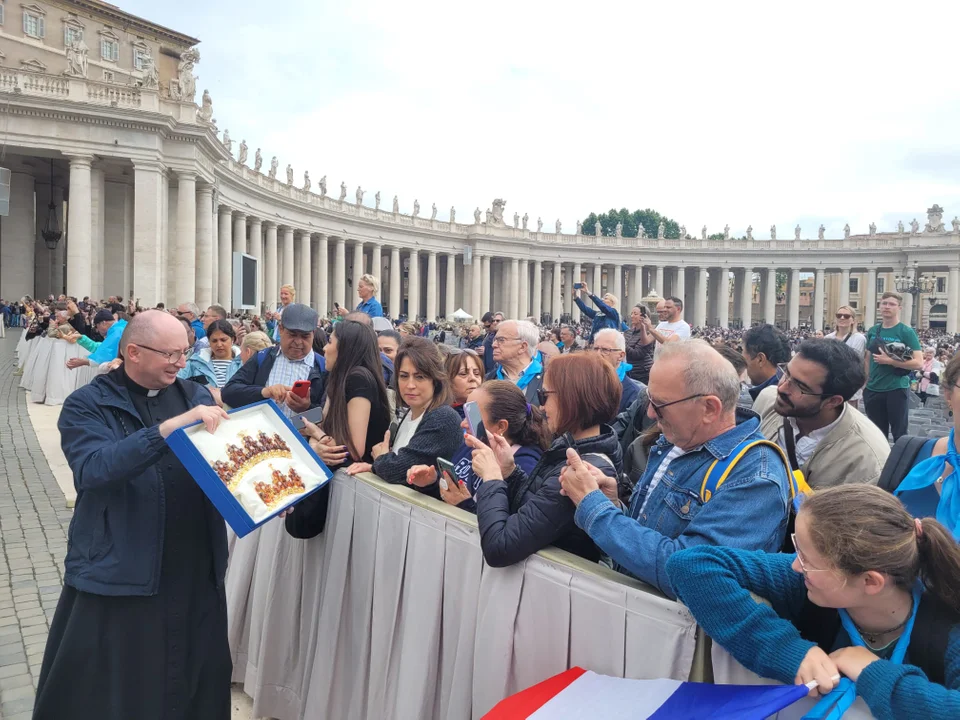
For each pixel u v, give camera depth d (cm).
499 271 9119
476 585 334
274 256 5675
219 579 396
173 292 4141
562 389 351
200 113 4097
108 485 332
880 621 227
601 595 281
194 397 406
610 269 9944
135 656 357
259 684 470
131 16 5975
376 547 397
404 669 369
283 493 364
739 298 9731
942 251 8056
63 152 3544
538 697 269
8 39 5153
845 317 998
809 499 231
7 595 632
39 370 1783
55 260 4712
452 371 650
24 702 466
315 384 676
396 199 7444
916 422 1648
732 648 236
